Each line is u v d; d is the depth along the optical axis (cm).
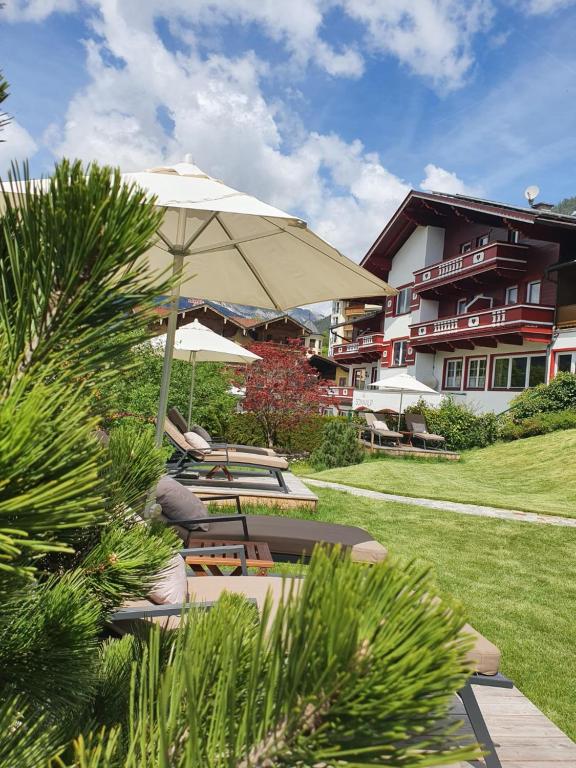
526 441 1931
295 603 52
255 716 53
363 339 3794
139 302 63
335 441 1866
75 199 57
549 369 2294
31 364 60
